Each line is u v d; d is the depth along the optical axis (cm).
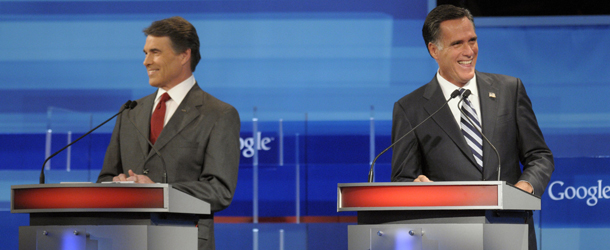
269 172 1066
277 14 1090
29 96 1083
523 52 1062
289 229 1050
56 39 1091
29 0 1095
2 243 1040
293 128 1073
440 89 615
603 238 1012
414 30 1075
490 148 574
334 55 1083
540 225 1018
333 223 1053
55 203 456
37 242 453
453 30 598
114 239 443
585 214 1016
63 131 1074
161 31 627
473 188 430
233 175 596
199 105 623
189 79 645
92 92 1084
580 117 1048
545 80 1057
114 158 629
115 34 1091
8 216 1048
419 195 438
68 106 1080
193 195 546
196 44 648
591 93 1051
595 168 1023
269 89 1083
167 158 594
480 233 418
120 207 451
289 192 1061
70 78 1085
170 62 627
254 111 1079
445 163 584
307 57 1084
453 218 438
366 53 1078
